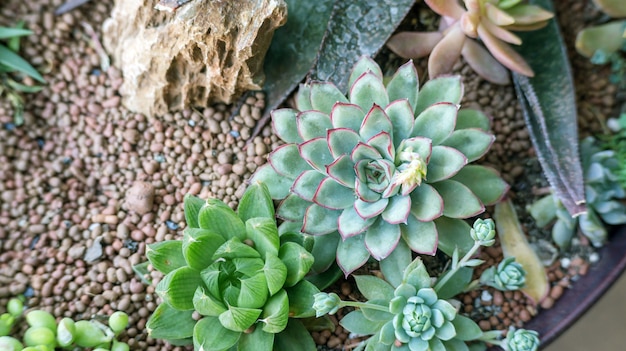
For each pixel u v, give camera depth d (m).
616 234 0.37
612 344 0.43
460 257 0.34
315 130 0.33
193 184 0.37
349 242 0.33
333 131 0.32
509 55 0.36
